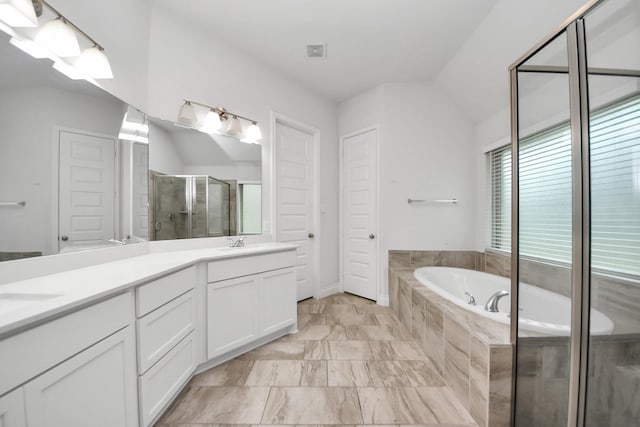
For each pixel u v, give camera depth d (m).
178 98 2.01
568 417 0.94
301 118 3.01
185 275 1.45
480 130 2.84
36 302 0.79
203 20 2.06
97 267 1.30
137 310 1.09
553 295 1.00
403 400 1.39
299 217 3.08
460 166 2.93
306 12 1.98
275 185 2.71
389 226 3.00
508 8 1.77
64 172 1.24
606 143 0.84
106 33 1.51
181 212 2.01
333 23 2.09
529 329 1.08
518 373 1.13
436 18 2.01
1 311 0.73
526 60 1.11
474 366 1.26
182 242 2.01
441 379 1.57
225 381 1.55
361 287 3.24
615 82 0.82
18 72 1.05
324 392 1.45
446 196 2.95
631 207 0.79
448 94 2.92
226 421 1.25
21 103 1.06
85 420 0.84
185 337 1.44
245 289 1.84
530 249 1.10
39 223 1.12
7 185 1.01
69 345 0.78
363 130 3.19
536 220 1.08
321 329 2.29
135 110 1.73
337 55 2.50
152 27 1.88
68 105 1.26
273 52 2.46
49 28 1.12
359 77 2.88
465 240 2.93
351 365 1.72
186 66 2.05
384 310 2.78
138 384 1.09
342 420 1.25
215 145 2.23
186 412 1.30
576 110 0.90
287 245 2.27
